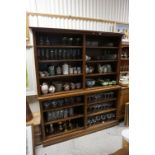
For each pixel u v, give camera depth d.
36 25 2.36
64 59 2.37
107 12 2.98
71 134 2.53
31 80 2.46
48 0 2.37
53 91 2.35
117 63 2.85
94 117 2.88
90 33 2.36
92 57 2.79
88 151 2.23
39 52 2.21
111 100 2.97
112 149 2.27
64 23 2.56
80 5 2.65
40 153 2.19
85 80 2.59
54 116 2.46
